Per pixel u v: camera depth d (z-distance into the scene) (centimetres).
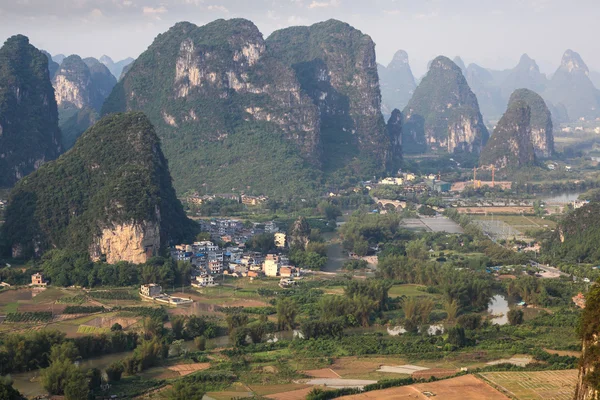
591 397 16675
